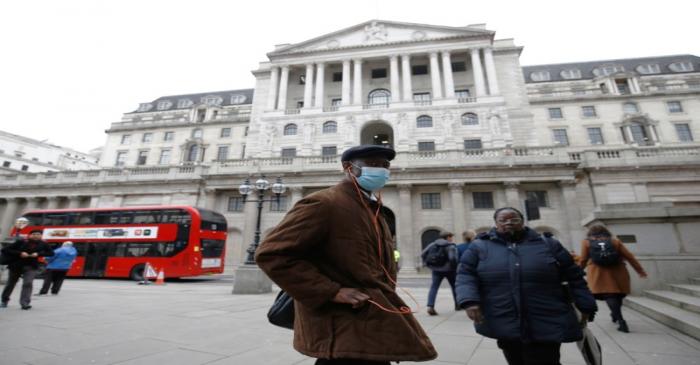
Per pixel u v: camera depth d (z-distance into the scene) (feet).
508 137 99.40
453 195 85.92
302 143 108.88
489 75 108.99
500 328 9.83
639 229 29.55
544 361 9.43
